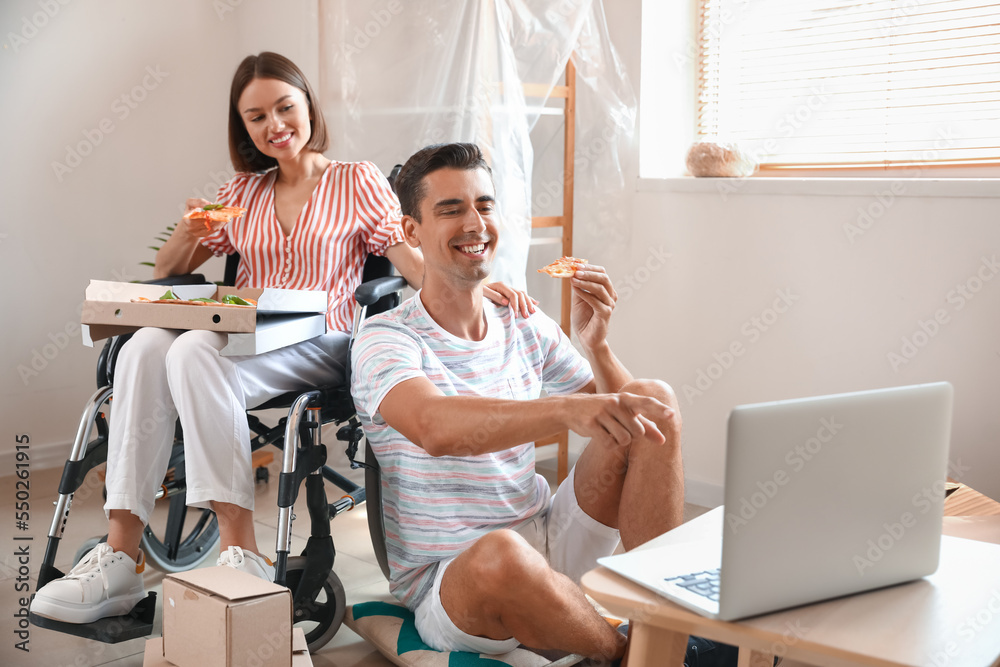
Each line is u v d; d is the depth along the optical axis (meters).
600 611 1.60
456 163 1.50
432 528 1.52
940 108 2.34
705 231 2.59
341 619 1.73
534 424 1.18
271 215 2.07
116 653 1.72
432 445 1.28
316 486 1.65
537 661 1.45
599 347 1.68
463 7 2.45
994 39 2.23
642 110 2.69
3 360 2.90
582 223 2.82
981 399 2.14
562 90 2.71
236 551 1.56
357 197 2.05
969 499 1.55
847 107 2.49
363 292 1.76
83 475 1.66
